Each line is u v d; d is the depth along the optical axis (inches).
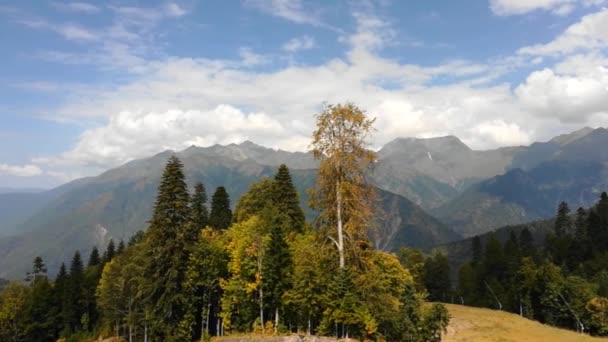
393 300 1987.0
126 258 3435.0
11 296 4288.9
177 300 2192.4
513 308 5073.8
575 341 3260.3
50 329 3956.7
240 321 2197.3
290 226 2652.6
